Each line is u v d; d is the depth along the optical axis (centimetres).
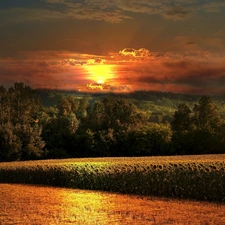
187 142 7838
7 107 9156
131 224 2011
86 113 11050
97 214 2308
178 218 2162
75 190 3603
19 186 4012
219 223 2020
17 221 2128
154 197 3056
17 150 7556
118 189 3456
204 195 2894
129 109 9656
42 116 9531
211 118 9438
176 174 3061
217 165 3048
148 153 7869
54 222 2080
